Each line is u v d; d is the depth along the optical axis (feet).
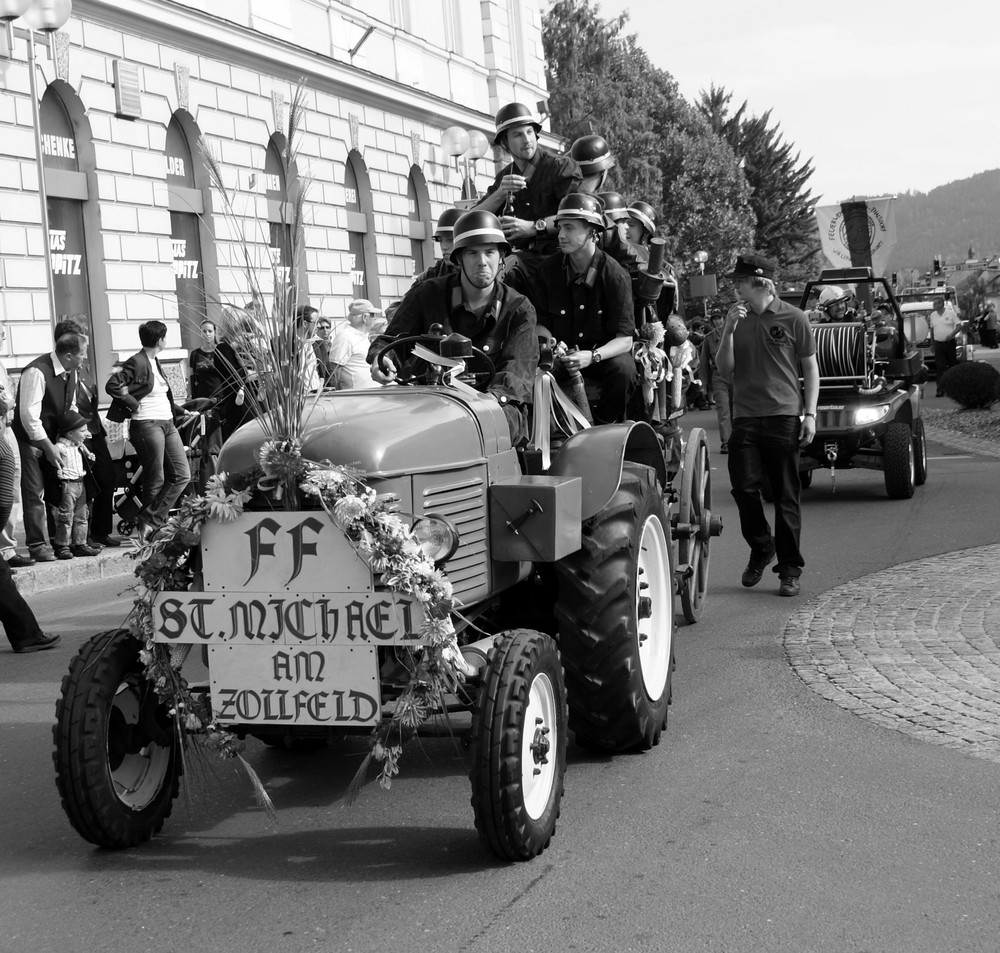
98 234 53.47
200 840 15.21
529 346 18.37
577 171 25.48
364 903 13.19
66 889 13.88
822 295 52.65
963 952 11.73
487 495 15.64
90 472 37.91
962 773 16.48
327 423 14.46
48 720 21.06
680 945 12.00
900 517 38.68
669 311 27.50
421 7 89.61
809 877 13.46
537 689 14.28
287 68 68.44
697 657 23.06
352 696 13.83
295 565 13.79
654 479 19.38
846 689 20.48
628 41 203.72
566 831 14.99
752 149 290.56
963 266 357.61
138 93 55.67
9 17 44.57
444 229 25.89
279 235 14.82
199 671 15.49
